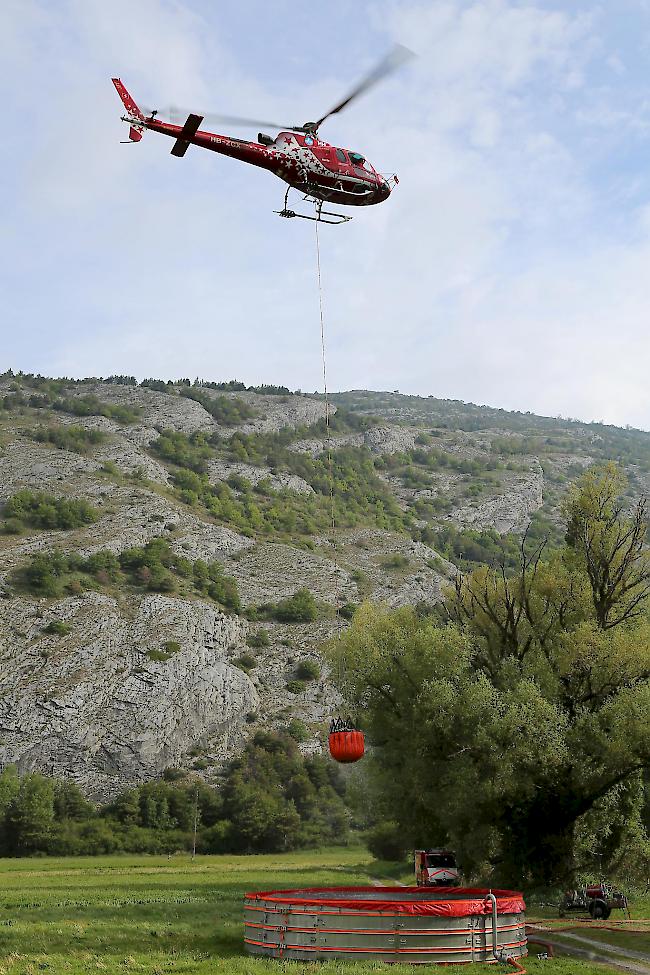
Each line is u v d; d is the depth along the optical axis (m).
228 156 29.58
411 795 47.78
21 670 148.38
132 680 151.25
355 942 24.05
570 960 24.77
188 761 147.00
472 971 22.67
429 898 29.53
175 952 26.75
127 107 28.72
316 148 30.36
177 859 106.62
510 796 43.75
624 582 47.75
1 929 30.80
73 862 101.38
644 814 49.53
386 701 49.59
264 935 25.61
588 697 44.47
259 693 166.50
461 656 46.56
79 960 25.27
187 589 184.12
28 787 125.06
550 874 44.25
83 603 166.25
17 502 197.75
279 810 127.00
